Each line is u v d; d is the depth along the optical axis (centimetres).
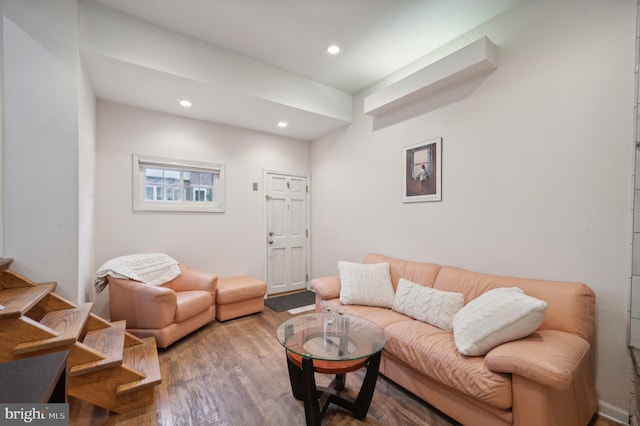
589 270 184
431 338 187
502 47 227
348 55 289
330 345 175
